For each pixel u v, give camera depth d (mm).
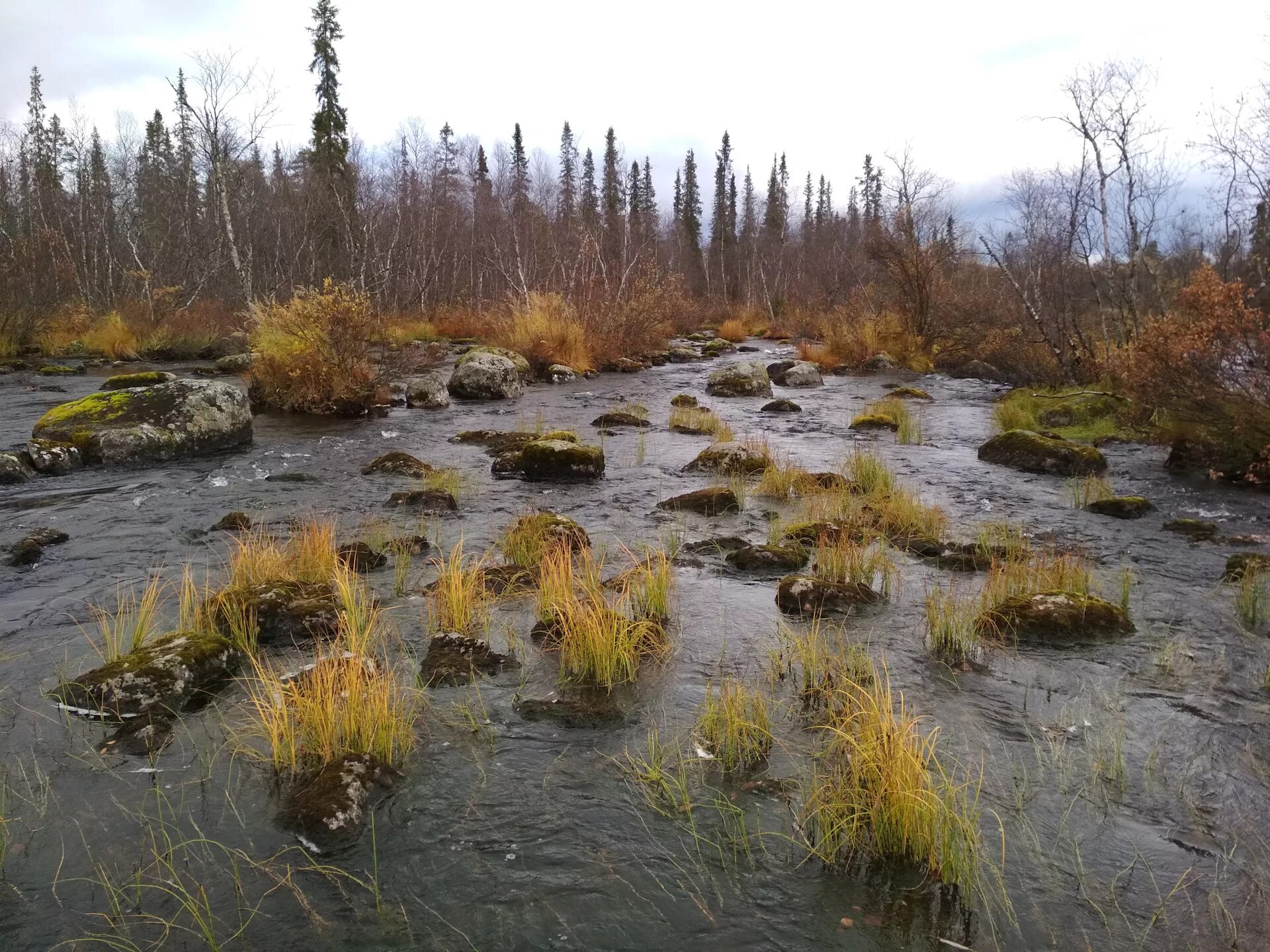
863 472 10438
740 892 3396
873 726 3967
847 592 6426
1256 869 3514
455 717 4750
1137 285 18875
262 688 4996
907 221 27484
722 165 71688
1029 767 4242
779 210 71125
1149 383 11438
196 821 3787
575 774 4211
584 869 3525
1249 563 7156
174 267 37062
